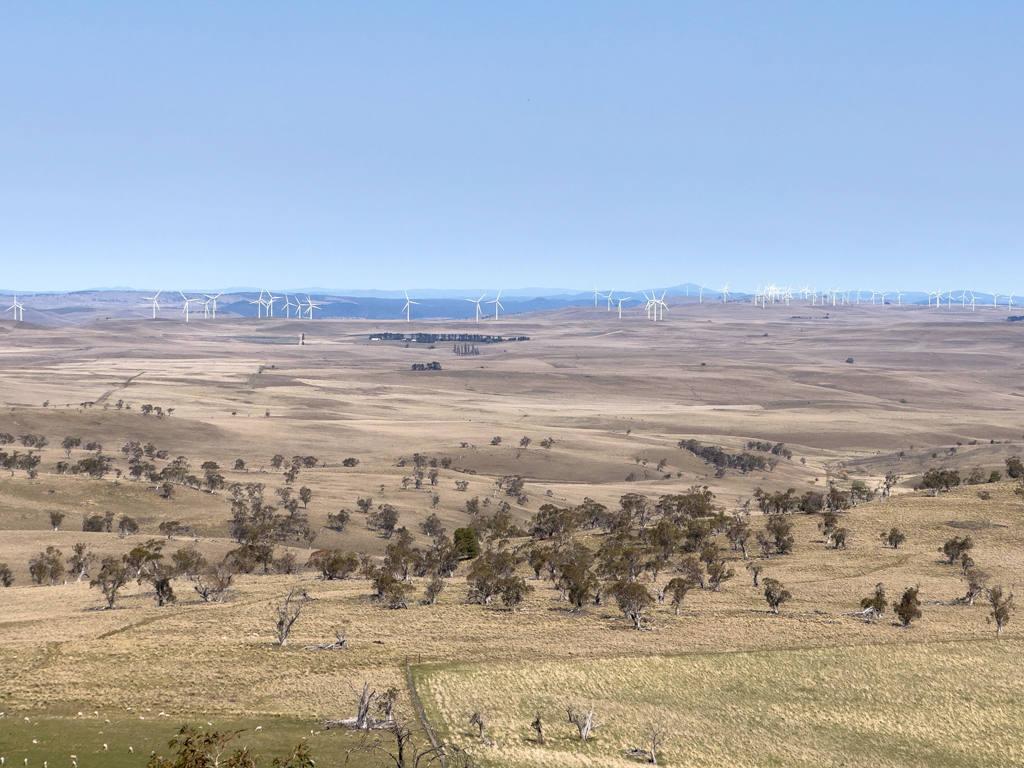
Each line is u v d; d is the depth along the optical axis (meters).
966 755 68.81
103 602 109.94
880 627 98.62
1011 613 104.19
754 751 68.06
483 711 72.56
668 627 99.25
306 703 71.19
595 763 62.78
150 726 64.81
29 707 68.25
